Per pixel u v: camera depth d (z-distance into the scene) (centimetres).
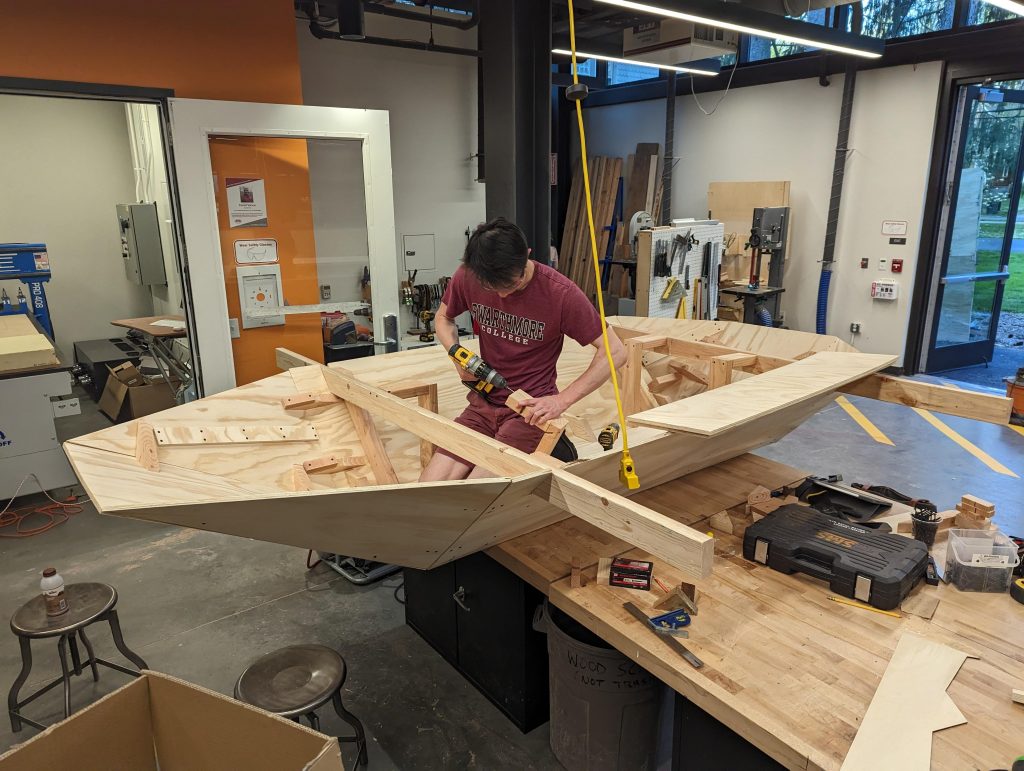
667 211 719
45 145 582
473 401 229
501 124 346
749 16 402
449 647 242
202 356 360
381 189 393
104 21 316
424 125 631
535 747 207
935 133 545
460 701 226
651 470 219
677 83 719
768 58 646
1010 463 417
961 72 521
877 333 609
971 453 434
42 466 363
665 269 546
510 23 328
